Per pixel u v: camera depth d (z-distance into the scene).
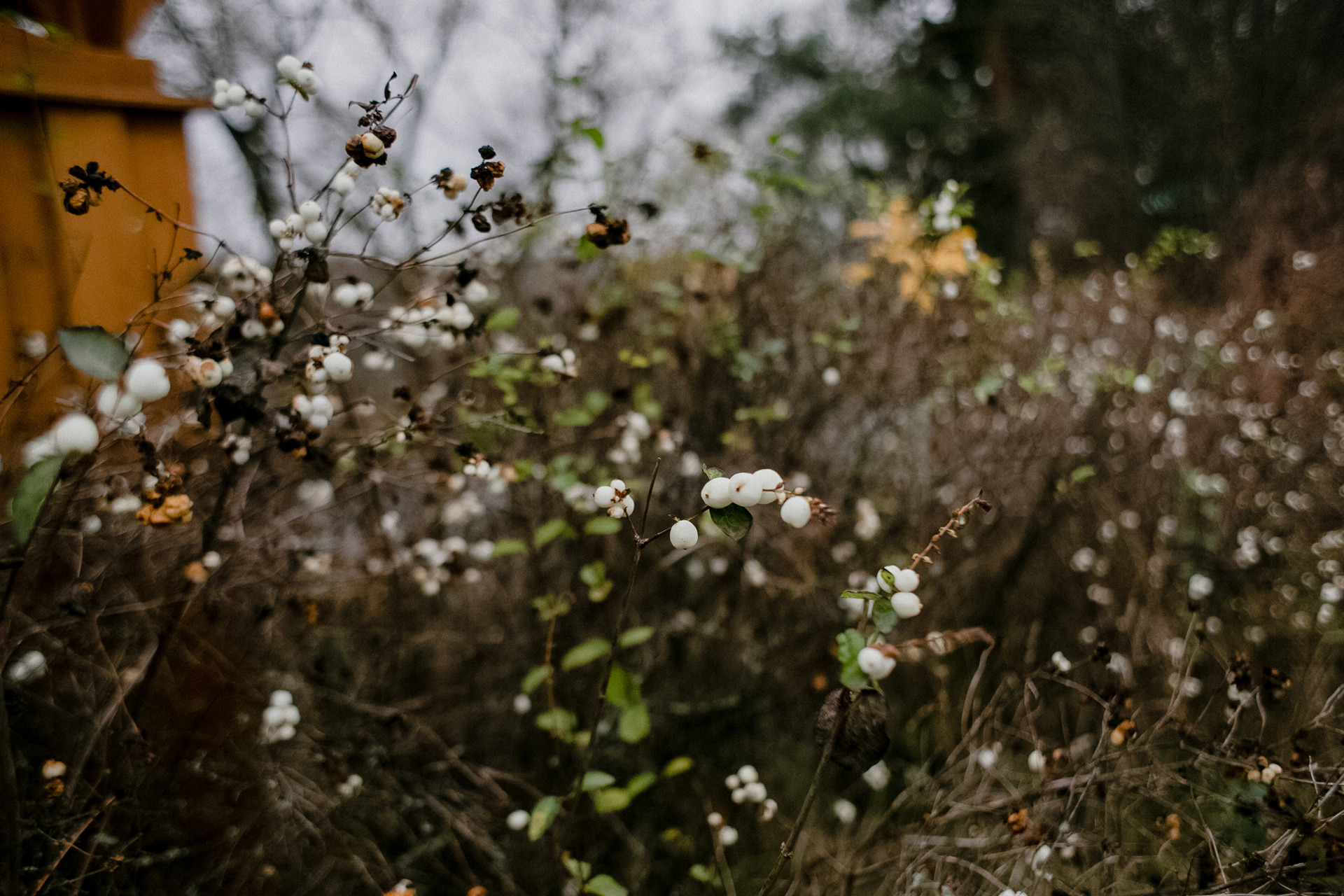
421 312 1.56
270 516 1.90
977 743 2.01
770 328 2.44
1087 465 2.79
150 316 1.31
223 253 2.03
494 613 2.30
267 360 1.25
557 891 1.79
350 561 2.13
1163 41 8.27
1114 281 4.32
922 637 2.42
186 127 1.82
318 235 1.24
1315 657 2.29
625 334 2.47
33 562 1.41
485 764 2.11
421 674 2.26
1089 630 2.52
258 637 1.84
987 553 2.66
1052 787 1.44
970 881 1.56
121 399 0.84
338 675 2.05
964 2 10.48
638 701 1.53
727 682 2.29
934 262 2.29
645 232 2.53
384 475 1.81
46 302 1.63
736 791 1.57
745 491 0.92
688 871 2.02
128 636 1.64
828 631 2.39
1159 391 2.92
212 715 1.74
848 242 3.23
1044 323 3.41
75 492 1.28
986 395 2.24
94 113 1.66
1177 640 2.22
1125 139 8.52
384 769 1.85
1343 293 3.83
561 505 2.24
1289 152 6.45
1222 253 5.43
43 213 1.60
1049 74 9.30
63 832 1.33
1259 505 2.93
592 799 1.87
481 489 2.28
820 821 2.15
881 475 2.74
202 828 1.66
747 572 2.21
